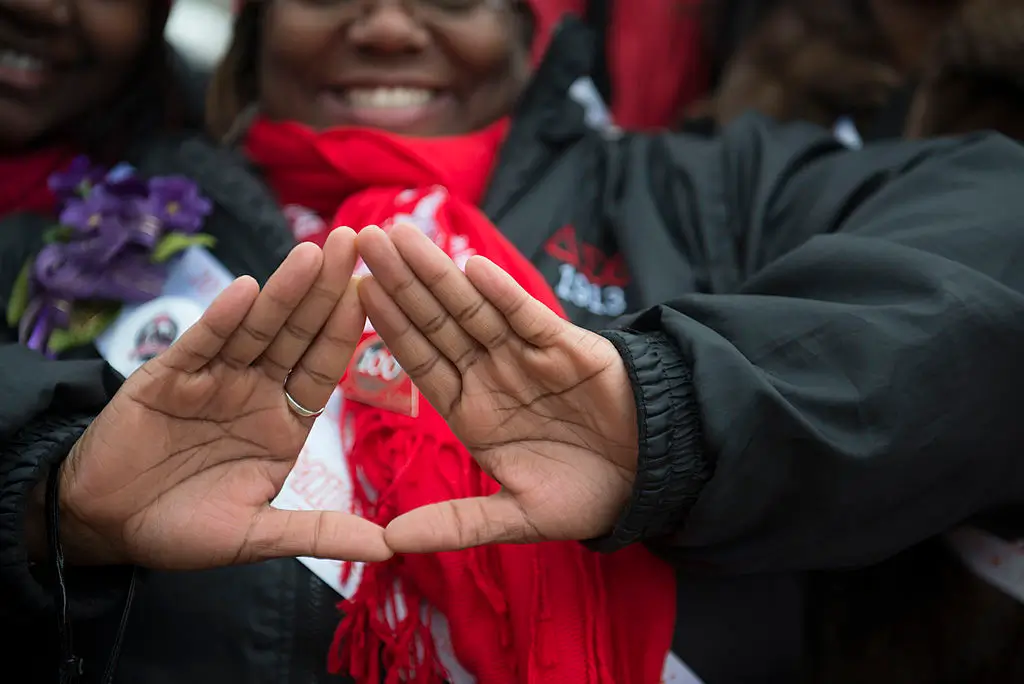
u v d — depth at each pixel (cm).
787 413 73
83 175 113
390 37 110
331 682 88
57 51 115
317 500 92
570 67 117
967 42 110
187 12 197
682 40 179
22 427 76
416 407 89
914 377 75
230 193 110
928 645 104
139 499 75
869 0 147
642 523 75
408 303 73
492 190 109
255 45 124
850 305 79
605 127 164
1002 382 77
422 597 88
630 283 101
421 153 108
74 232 106
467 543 76
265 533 76
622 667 85
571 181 110
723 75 165
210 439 76
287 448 78
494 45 114
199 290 104
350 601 86
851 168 101
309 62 113
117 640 80
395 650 85
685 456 74
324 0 112
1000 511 86
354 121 115
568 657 83
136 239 103
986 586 102
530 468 77
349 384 91
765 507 77
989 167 92
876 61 148
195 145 117
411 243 71
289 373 76
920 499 78
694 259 102
